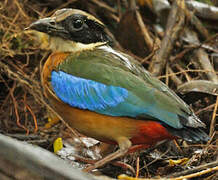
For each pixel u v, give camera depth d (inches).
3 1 490.3
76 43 347.6
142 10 566.6
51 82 339.9
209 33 568.7
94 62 336.2
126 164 353.1
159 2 555.8
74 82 330.3
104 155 369.4
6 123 435.2
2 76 457.7
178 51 523.8
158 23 571.2
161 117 309.7
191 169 331.0
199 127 318.3
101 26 354.0
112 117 320.2
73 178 233.9
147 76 336.8
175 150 396.5
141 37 521.0
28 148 263.1
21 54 457.4
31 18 487.2
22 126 418.9
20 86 457.4
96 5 578.6
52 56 351.3
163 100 314.7
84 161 360.5
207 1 589.3
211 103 444.8
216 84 418.0
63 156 381.4
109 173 358.0
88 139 409.7
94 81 326.6
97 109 321.4
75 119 331.6
